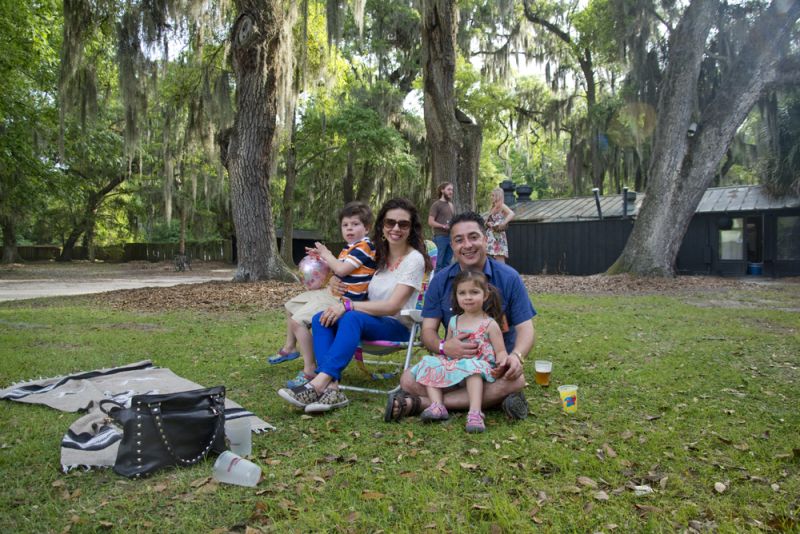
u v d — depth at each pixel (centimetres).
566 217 1961
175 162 2594
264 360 517
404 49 2923
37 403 370
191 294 1130
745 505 222
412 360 515
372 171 2847
